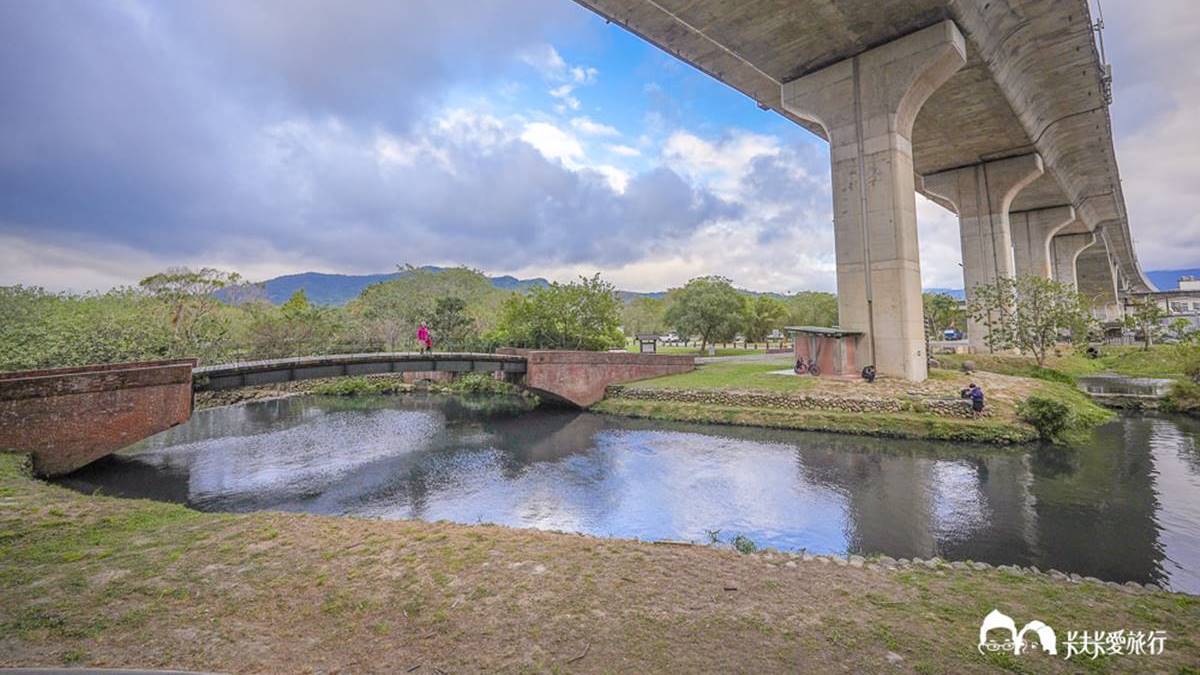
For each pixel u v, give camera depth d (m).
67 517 8.13
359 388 39.28
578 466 17.19
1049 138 35.91
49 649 4.27
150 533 7.50
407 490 14.95
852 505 12.56
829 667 4.20
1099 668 4.32
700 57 27.00
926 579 6.42
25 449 13.81
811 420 21.03
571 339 39.66
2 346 22.31
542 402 33.06
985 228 38.47
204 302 35.84
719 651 4.43
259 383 20.88
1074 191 47.19
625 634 4.71
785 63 26.00
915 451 17.33
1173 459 15.88
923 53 22.86
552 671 4.09
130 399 15.68
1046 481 13.98
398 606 5.24
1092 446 17.48
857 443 18.64
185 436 23.19
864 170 25.03
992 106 29.39
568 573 6.15
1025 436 17.72
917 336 24.55
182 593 5.48
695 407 25.05
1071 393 24.77
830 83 26.06
